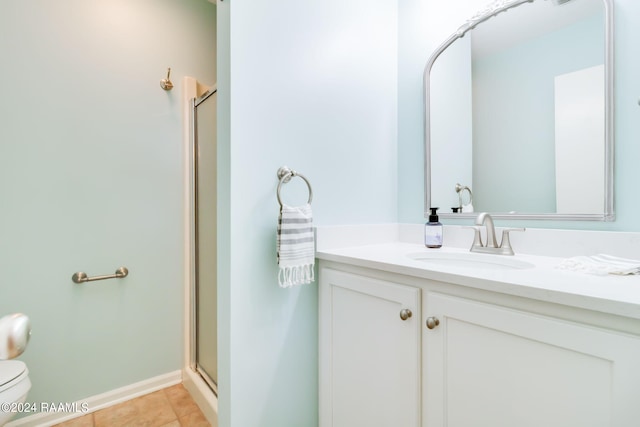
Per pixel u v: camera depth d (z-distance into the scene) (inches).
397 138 60.1
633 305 19.2
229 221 38.2
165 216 71.0
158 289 70.0
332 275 42.8
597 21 37.3
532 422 24.0
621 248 34.5
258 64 40.3
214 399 58.9
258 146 40.3
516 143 44.3
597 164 37.2
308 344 45.6
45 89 56.8
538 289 23.4
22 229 55.0
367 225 52.4
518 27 44.3
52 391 57.7
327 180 48.2
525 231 42.0
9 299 53.9
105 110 63.2
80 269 60.6
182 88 73.5
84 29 61.0
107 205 63.6
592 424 21.2
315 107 46.6
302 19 45.0
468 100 49.6
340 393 41.6
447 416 29.5
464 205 50.1
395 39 59.9
